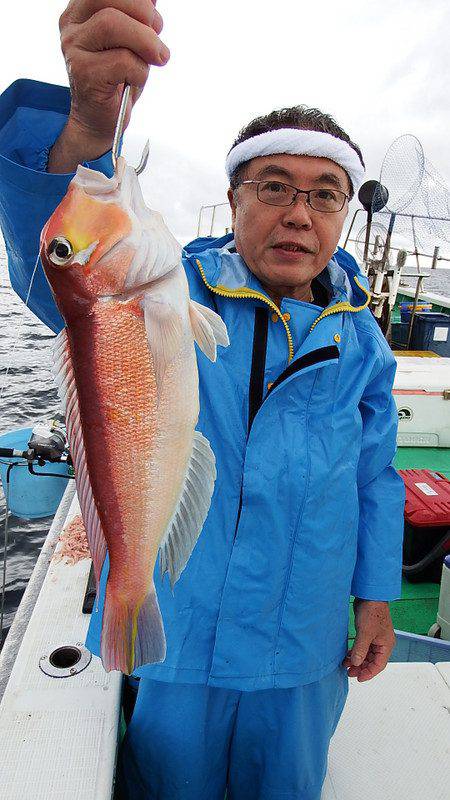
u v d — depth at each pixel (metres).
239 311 1.43
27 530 6.45
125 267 1.00
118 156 1.02
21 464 3.25
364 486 1.68
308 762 1.56
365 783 1.71
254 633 1.41
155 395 1.04
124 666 1.04
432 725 1.92
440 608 2.62
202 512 1.09
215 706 1.49
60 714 1.53
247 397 1.40
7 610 5.27
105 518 1.06
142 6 0.94
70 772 1.36
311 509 1.41
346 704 1.99
